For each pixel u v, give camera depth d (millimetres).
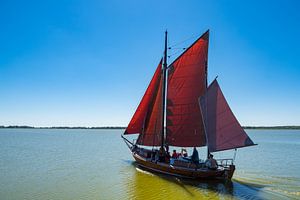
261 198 20859
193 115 29281
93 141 104438
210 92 27656
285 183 25766
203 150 70125
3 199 20766
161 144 31766
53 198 20891
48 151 58125
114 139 125188
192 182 25797
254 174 30656
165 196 21203
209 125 27438
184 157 28766
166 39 32156
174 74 30812
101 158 45781
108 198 20766
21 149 62312
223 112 26531
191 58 29734
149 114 33688
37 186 24672
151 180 26734
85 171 32312
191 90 29562
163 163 29531
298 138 134750
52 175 29828
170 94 30984
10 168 34656
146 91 34188
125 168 34469
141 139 34500
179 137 30094
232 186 24344
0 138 116750
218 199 20484
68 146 74375
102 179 27484
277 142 99375
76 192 22531
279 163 40906
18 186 24703
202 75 28969
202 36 29141
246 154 56406
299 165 38531
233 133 25703
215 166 26344
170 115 30891
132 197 21000
